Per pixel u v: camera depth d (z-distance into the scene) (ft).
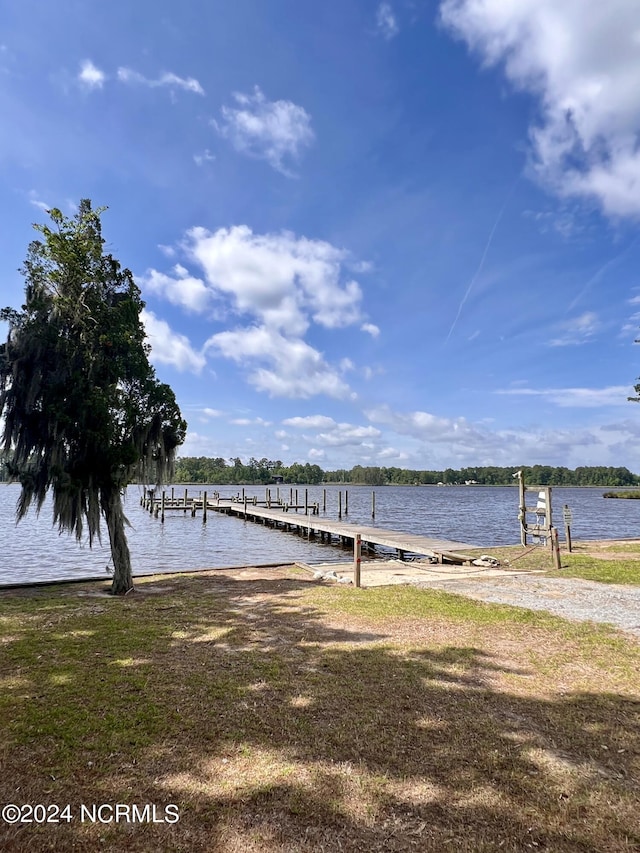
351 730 12.76
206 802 9.82
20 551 61.21
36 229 29.76
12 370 28.07
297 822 9.25
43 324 28.58
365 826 9.15
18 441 28.73
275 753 11.63
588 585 31.91
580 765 11.21
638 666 17.38
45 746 11.85
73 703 14.30
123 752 11.64
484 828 9.12
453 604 26.63
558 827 9.16
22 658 18.35
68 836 8.85
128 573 32.27
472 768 11.05
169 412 33.09
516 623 22.84
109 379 30.89
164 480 33.83
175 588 32.81
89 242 31.07
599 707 14.16
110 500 31.50
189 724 13.03
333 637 20.90
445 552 46.16
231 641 20.43
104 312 30.68
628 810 9.64
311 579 35.55
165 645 19.95
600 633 21.21
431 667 17.29
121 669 17.13
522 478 54.34
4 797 9.91
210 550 67.15
